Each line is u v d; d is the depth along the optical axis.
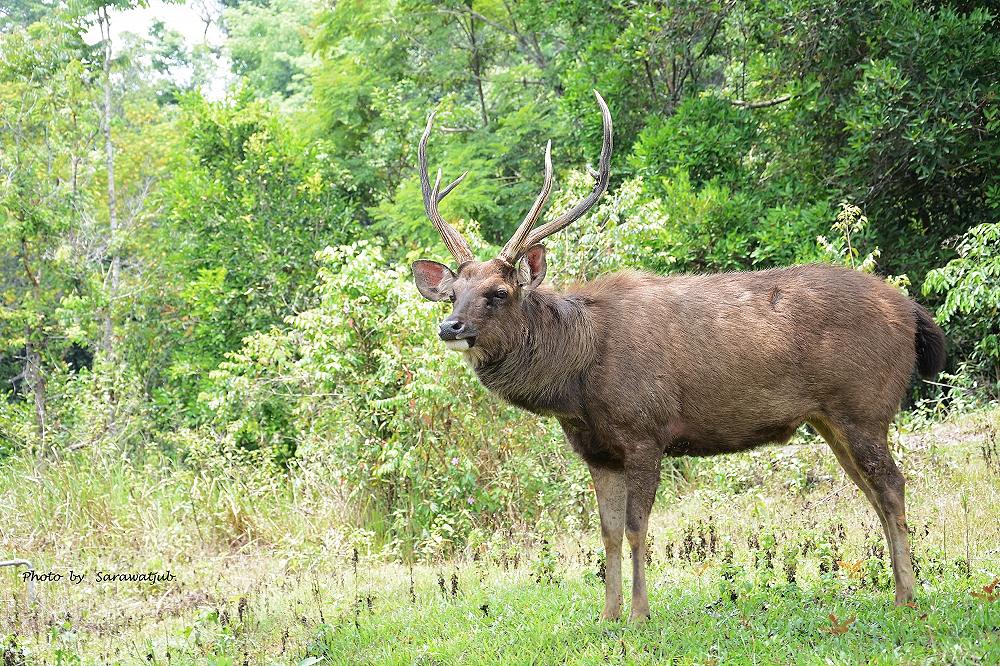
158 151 25.62
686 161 14.84
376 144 20.98
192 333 19.70
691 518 9.34
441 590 7.24
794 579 6.32
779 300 6.08
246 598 7.55
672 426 5.98
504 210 19.30
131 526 10.30
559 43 22.47
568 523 9.38
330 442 10.46
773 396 6.00
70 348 23.75
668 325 5.99
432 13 21.16
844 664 4.90
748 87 17.30
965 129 13.16
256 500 10.51
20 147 19.73
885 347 6.02
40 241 19.69
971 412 11.43
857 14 13.96
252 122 18.36
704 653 5.25
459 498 9.77
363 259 10.16
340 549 9.24
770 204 14.76
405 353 10.11
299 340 11.33
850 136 14.38
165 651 6.62
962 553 7.12
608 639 5.70
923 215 14.64
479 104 23.77
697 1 15.19
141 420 14.66
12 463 12.29
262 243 17.22
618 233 10.62
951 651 4.92
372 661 5.95
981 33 13.14
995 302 11.05
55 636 6.84
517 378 6.00
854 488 9.21
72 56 21.06
